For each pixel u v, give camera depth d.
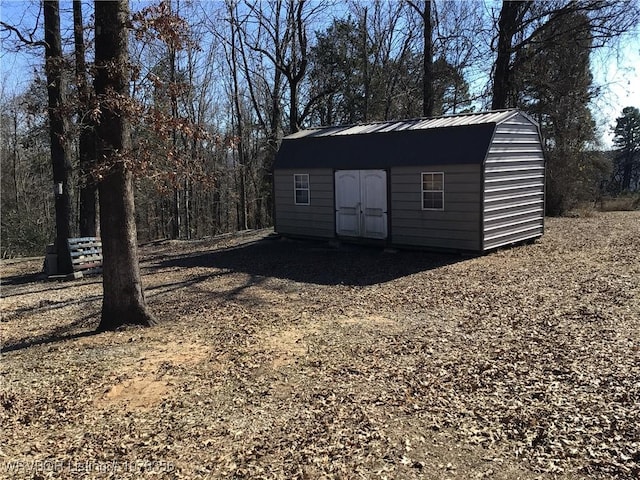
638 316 7.74
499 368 6.11
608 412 4.82
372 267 13.47
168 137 8.58
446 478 4.03
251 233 21.83
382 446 4.56
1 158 31.55
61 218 14.46
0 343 8.46
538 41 22.48
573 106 26.23
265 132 29.98
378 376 6.16
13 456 4.84
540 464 4.12
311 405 5.51
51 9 13.35
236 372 6.56
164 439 5.00
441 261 13.63
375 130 16.59
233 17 27.20
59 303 11.20
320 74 30.09
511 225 14.96
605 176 38.97
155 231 36.06
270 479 4.18
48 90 13.73
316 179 17.59
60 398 6.07
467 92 33.06
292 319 8.89
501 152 14.26
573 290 9.64
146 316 8.91
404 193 15.21
